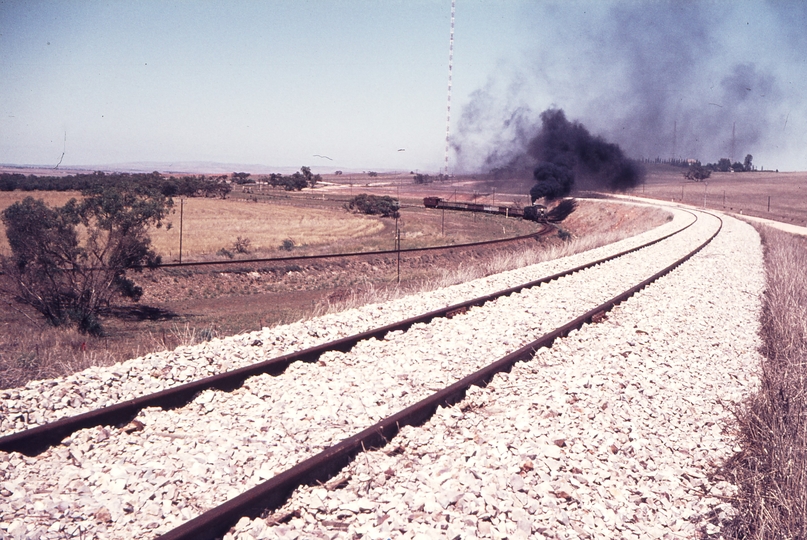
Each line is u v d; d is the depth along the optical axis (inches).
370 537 177.0
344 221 3154.5
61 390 285.1
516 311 530.9
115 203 898.1
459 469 222.4
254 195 5575.8
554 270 844.6
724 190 6466.5
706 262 994.1
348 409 279.7
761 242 1529.3
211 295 1163.3
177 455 227.9
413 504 196.2
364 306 550.0
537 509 199.2
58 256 853.8
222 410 280.8
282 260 1380.4
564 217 4362.7
